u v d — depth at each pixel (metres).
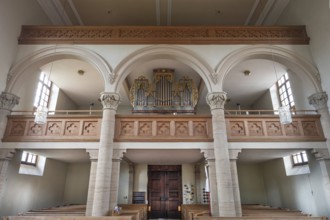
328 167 8.30
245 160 13.13
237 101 16.02
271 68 11.85
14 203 9.27
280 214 8.12
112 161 8.38
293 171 11.46
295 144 8.61
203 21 12.11
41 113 7.29
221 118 8.66
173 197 14.18
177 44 9.77
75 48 9.59
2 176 8.16
